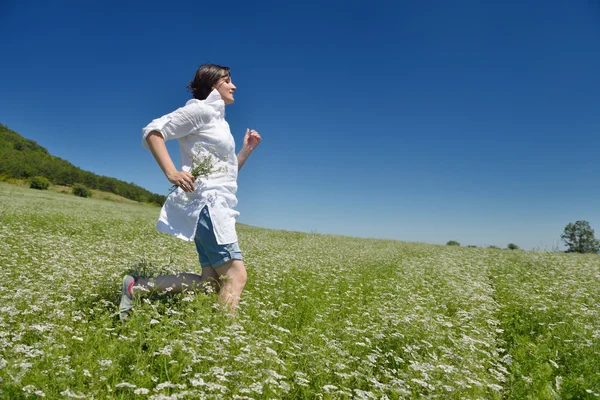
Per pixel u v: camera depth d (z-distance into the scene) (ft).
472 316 16.66
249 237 56.13
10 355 8.28
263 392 8.50
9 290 13.10
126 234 41.42
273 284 20.52
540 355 13.16
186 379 8.52
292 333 12.85
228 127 13.79
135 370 8.54
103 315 11.92
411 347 11.76
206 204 12.57
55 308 11.93
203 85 13.97
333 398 8.79
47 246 24.32
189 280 13.42
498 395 10.41
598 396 10.00
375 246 63.26
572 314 17.49
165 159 12.00
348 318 15.93
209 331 10.05
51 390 7.55
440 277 27.53
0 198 76.69
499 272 33.19
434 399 9.17
